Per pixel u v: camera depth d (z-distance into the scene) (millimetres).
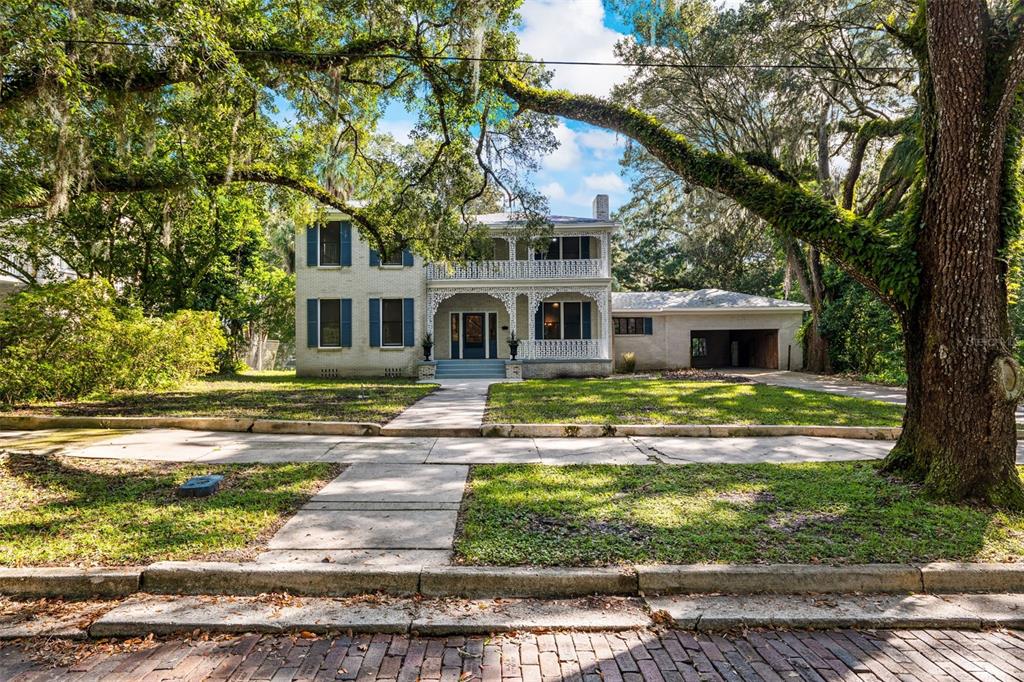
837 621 2990
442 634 2918
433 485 5293
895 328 17031
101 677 2521
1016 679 2527
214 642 2828
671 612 3068
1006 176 4746
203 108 8711
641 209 25781
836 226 5547
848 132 18281
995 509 4379
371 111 11711
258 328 28516
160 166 10156
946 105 4527
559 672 2582
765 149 18406
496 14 8289
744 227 23047
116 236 17828
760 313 23562
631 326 23984
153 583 3266
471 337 22109
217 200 17781
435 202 12078
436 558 3514
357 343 19969
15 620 2984
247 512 4383
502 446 7230
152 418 8523
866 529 3996
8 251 16750
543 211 12070
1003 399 4496
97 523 4105
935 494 4664
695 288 34250
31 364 10461
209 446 7133
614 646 2803
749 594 3279
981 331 4605
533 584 3275
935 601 3213
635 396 12539
